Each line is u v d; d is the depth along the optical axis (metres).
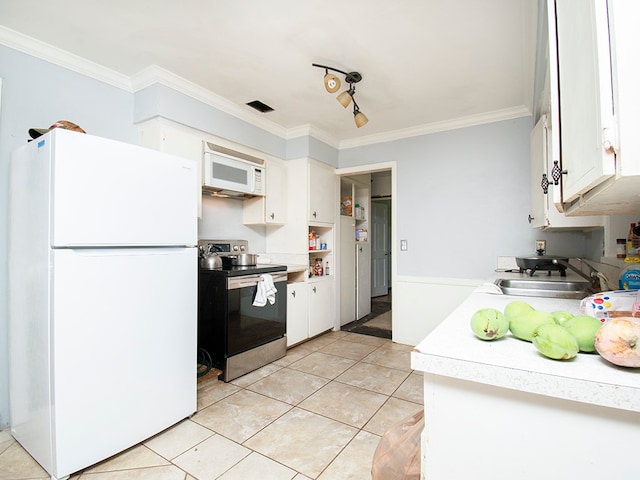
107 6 1.62
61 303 1.40
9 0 1.58
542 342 0.67
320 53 2.04
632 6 0.51
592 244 2.30
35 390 1.51
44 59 1.97
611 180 0.57
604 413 0.57
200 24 1.77
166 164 1.80
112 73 2.26
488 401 0.67
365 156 3.70
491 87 2.47
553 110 0.91
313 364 2.84
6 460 1.56
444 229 3.21
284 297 3.04
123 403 1.59
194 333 1.95
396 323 3.46
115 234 1.57
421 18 1.71
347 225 4.25
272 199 3.30
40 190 1.47
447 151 3.20
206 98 2.57
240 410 2.04
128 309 1.62
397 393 2.28
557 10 0.86
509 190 2.91
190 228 1.93
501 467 0.65
